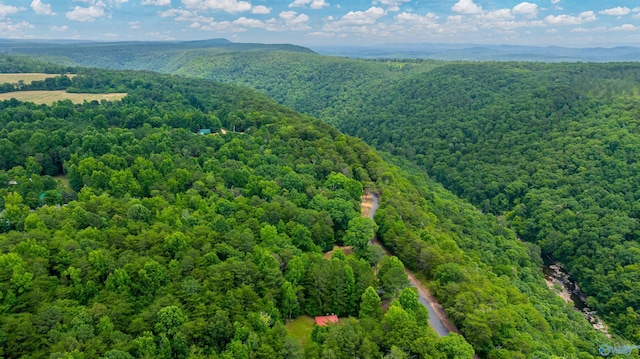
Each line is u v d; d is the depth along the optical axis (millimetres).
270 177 142500
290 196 129875
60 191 124812
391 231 118562
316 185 145500
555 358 82562
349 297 87062
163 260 85000
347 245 116688
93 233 90875
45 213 100000
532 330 95375
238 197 123312
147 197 125500
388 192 147500
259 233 103000
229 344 68688
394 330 76062
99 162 133000
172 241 88875
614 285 153500
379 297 87562
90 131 161625
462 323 86312
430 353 73562
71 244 83812
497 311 89000
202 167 150500
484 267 130625
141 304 75188
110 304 72188
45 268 78000
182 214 109250
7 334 62125
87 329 65250
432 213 158750
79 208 99562
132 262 81750
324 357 69125
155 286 78562
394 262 97625
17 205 105812
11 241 84188
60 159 147250
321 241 110812
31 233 87188
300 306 85500
